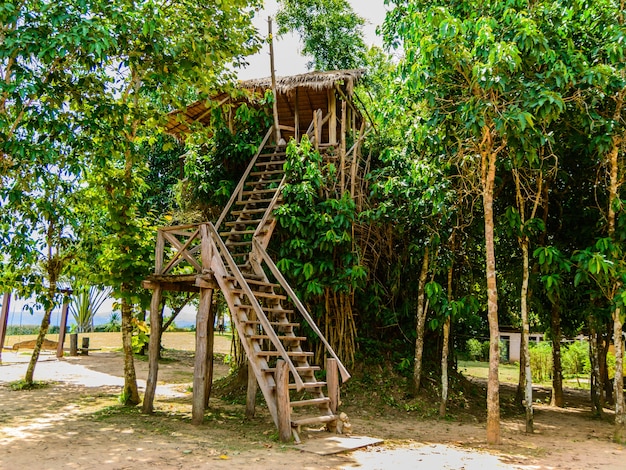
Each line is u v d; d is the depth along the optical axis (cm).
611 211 768
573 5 730
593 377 962
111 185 895
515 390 1316
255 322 727
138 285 892
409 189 875
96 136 770
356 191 1019
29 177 766
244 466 528
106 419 764
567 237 954
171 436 662
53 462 525
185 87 876
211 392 1047
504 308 1332
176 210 1331
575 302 1027
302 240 916
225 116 1102
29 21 639
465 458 597
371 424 806
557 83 654
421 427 804
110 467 511
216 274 743
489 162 730
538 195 798
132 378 905
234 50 849
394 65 1224
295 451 599
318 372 993
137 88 872
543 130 699
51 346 1978
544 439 738
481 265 1048
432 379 1029
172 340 2439
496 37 687
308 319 812
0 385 1105
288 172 941
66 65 709
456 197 862
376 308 1052
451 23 634
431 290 862
